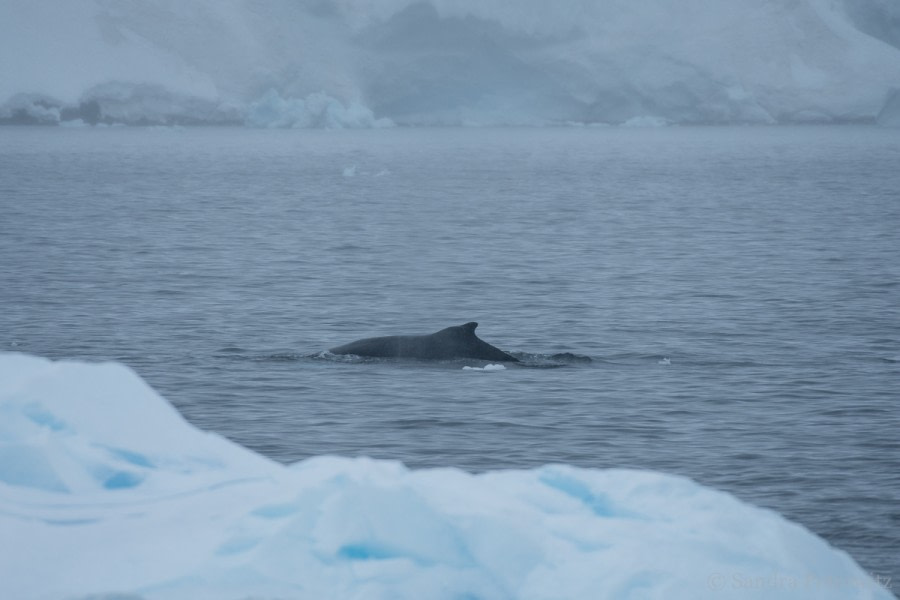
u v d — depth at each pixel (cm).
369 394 6128
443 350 7106
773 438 5238
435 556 1852
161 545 1861
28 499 1942
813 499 4272
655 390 6325
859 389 6397
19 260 12862
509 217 19862
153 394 2264
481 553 1864
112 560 1828
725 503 2011
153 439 2175
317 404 5912
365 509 1858
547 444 5134
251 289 10738
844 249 14512
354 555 1842
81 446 2080
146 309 9400
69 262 12725
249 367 6919
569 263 13062
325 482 1967
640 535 1889
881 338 8175
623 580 1786
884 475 4600
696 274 12031
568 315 9294
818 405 5975
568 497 2073
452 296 10369
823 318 9106
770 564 1847
